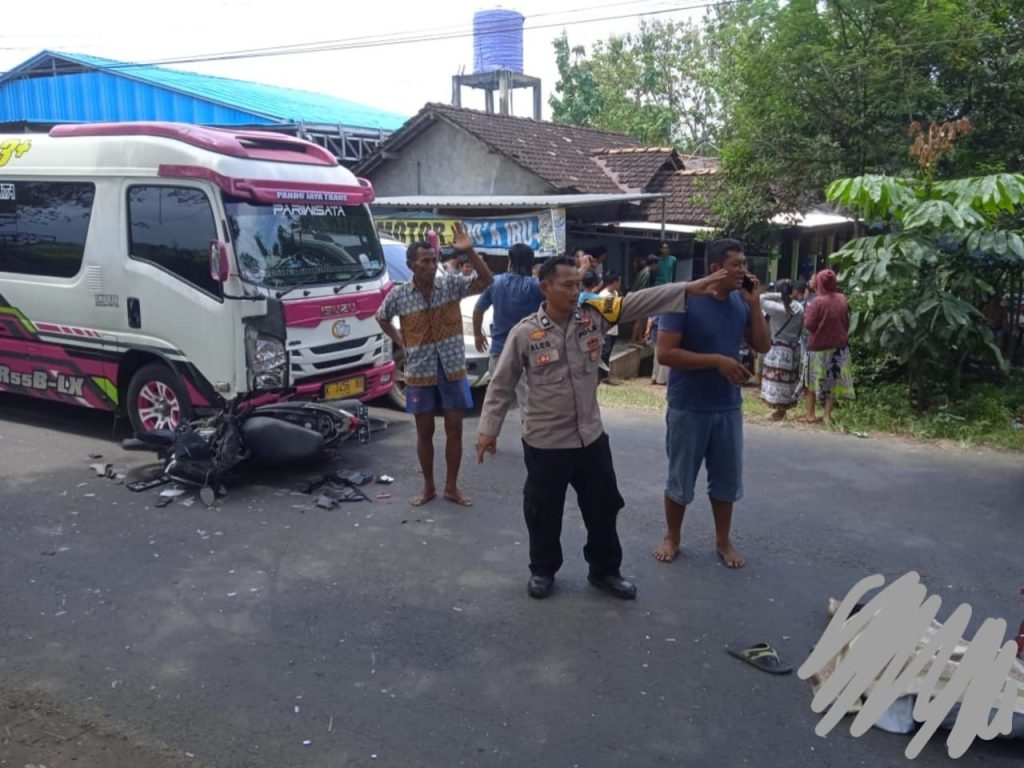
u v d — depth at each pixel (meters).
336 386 7.27
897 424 8.56
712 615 4.45
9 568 4.94
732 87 13.05
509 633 4.23
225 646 4.09
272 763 3.22
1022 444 7.88
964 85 11.03
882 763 3.25
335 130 17.77
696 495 6.33
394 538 5.45
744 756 3.29
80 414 8.64
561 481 4.45
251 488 6.38
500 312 6.93
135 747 3.31
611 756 3.28
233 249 6.49
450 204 13.71
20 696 3.65
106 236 7.10
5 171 7.72
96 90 19.08
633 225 14.35
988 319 10.09
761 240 13.01
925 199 8.64
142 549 5.23
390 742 3.36
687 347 4.67
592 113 28.70
